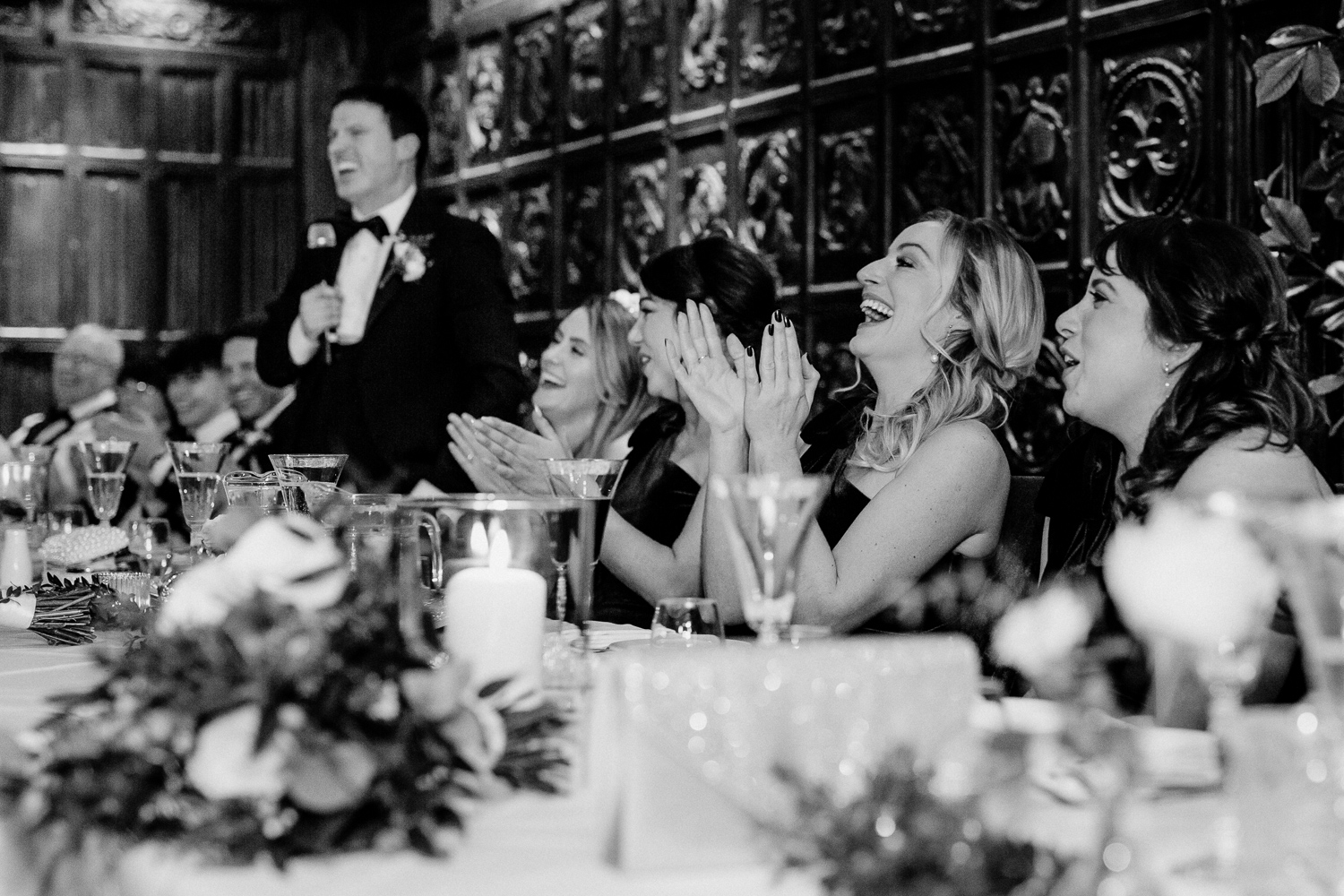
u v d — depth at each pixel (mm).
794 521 1287
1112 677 1806
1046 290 4211
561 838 1061
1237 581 975
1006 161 4359
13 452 3705
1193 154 3777
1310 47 2830
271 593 1090
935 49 4594
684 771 986
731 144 5414
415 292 4434
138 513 4578
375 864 989
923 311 2510
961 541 2436
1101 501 2182
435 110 7195
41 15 7555
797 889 951
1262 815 996
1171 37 3865
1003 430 4113
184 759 1013
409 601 1342
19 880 1052
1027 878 857
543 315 6418
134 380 5395
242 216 7859
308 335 4383
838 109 4984
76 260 7625
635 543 2812
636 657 1008
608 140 6043
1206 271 1972
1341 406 3246
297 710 981
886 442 2523
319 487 2385
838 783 1019
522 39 6582
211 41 7785
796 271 5133
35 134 7566
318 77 7906
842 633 2363
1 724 1462
